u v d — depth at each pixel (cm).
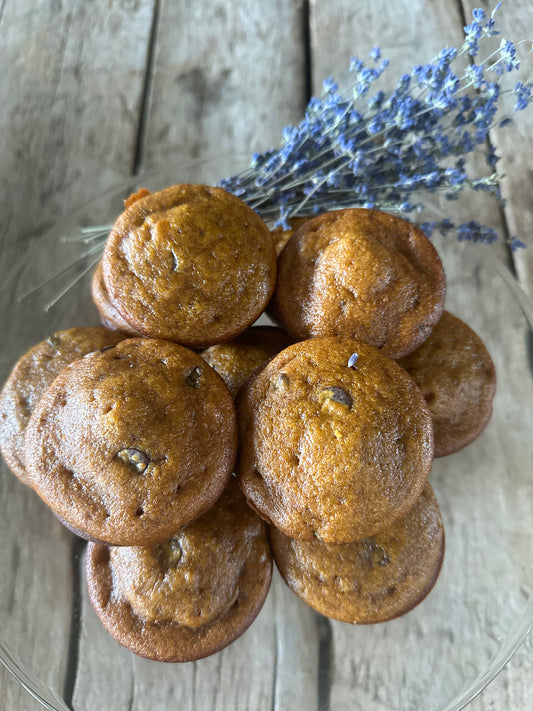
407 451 28
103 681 34
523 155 44
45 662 34
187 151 45
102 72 47
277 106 46
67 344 34
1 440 33
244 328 31
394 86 45
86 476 28
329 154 35
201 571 31
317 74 46
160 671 34
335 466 28
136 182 41
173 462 28
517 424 39
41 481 28
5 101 46
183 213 30
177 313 30
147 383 28
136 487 27
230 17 48
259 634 35
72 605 35
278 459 28
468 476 38
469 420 35
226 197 31
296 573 32
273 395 29
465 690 34
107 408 28
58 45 47
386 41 47
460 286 41
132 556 31
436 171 35
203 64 47
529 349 40
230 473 29
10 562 35
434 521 33
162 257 30
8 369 38
